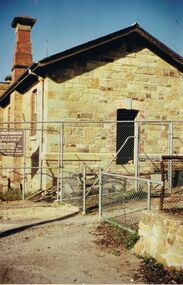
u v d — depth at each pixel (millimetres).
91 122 12734
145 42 14922
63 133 13203
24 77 14609
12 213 10430
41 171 13180
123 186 12969
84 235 8148
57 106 13484
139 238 7117
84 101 13859
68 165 13430
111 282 5625
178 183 13031
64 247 7348
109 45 14367
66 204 11453
